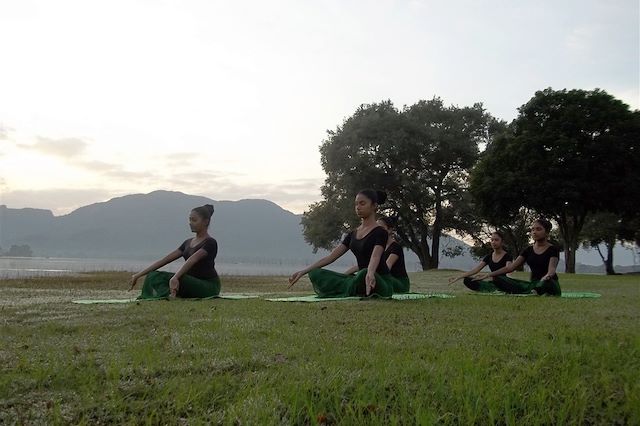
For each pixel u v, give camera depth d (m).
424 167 40.84
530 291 10.25
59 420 2.13
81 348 3.42
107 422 2.17
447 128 40.28
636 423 2.28
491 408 2.32
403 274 9.82
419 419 2.15
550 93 28.84
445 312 5.80
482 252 45.94
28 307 6.09
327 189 42.91
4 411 2.23
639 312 6.30
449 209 41.59
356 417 2.21
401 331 4.30
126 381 2.65
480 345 3.71
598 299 8.73
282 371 2.83
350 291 7.84
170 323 4.65
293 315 5.32
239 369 2.92
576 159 27.14
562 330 4.44
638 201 27.41
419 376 2.76
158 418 2.19
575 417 2.30
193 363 3.00
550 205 28.23
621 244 57.22
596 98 27.78
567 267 30.00
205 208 8.31
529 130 28.91
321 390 2.50
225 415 2.21
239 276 24.12
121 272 27.33
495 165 30.31
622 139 26.89
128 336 3.93
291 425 2.15
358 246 7.93
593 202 28.17
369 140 39.22
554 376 2.87
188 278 7.91
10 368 2.86
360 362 3.06
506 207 29.73
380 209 40.88
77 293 9.68
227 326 4.41
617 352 3.48
